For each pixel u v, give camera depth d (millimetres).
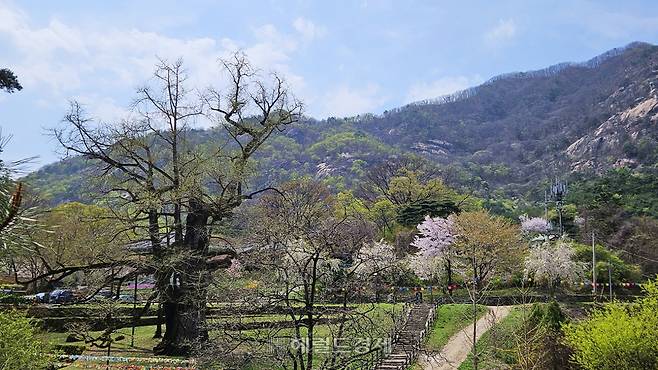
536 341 25344
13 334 16047
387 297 40406
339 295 16172
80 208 41594
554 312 27625
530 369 24281
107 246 29812
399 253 55906
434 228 51375
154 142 30625
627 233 67938
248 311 15859
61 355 21781
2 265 7059
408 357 26297
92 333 32469
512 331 27250
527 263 49688
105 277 29734
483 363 28906
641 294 49188
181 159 29734
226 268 27938
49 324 31469
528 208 95625
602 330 23125
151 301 29641
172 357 26625
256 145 31453
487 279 48312
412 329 32812
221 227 30828
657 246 63938
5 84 18297
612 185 86500
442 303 43688
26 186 6719
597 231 70250
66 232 36406
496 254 47969
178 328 27547
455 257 51250
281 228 16625
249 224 27172
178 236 30062
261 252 16562
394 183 73062
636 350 22078
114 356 26719
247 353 15062
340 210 59375
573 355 23828
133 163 29766
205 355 16797
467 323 37375
